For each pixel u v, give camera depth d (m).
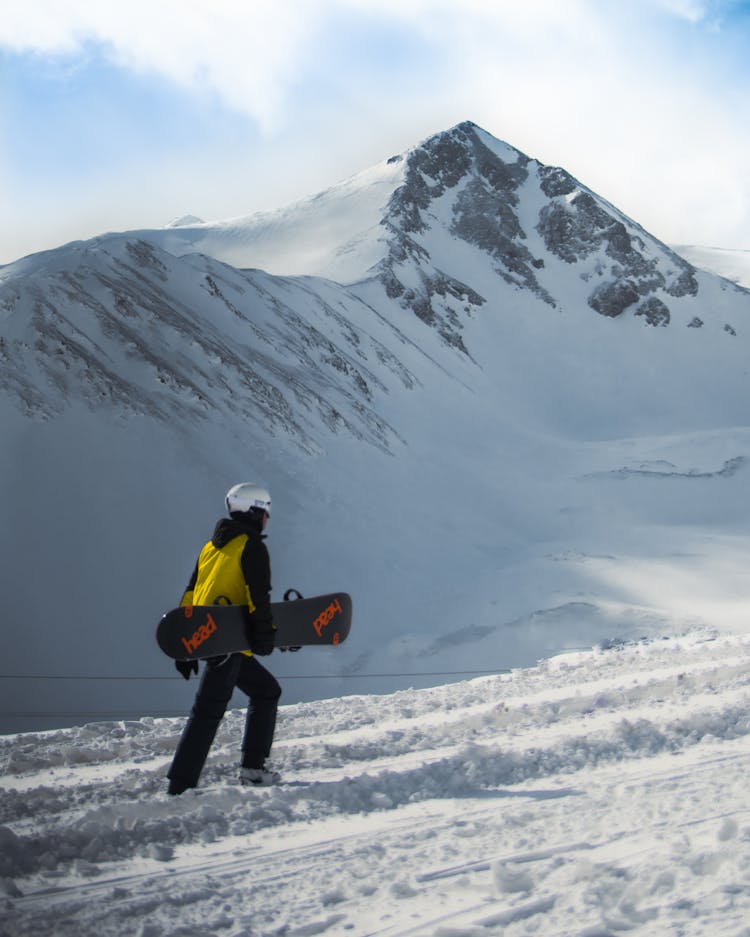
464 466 76.69
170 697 31.52
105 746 7.32
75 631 35.00
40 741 7.91
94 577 38.31
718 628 39.09
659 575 50.19
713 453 93.38
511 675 10.52
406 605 43.78
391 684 33.59
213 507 45.75
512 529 63.28
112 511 42.31
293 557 45.84
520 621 40.97
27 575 37.12
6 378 47.34
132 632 35.88
